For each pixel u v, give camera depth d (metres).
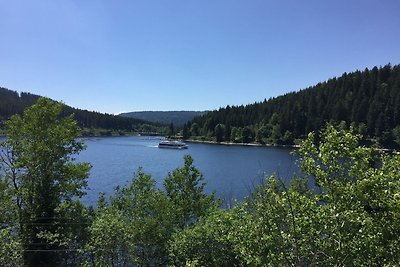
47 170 27.81
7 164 27.28
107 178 66.81
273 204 11.44
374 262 10.74
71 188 28.41
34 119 27.84
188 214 26.33
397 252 10.58
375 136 121.75
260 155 118.50
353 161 11.46
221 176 70.62
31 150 27.55
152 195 24.11
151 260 22.50
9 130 27.77
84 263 23.20
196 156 114.88
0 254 19.66
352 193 10.62
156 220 22.86
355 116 139.00
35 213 27.42
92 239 22.30
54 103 28.88
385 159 12.01
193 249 19.02
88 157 107.38
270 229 11.45
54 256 25.94
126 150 137.38
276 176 13.21
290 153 12.53
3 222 25.97
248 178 67.75
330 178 11.27
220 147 159.38
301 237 11.27
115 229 21.47
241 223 14.20
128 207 24.20
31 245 26.22
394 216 10.47
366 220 10.34
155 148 149.88
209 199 27.33
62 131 28.50
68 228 26.28
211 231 18.80
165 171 79.94
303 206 11.27
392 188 10.81
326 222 10.85
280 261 11.21
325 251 10.95
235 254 17.94
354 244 10.41
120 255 21.95
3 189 25.78
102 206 27.38
